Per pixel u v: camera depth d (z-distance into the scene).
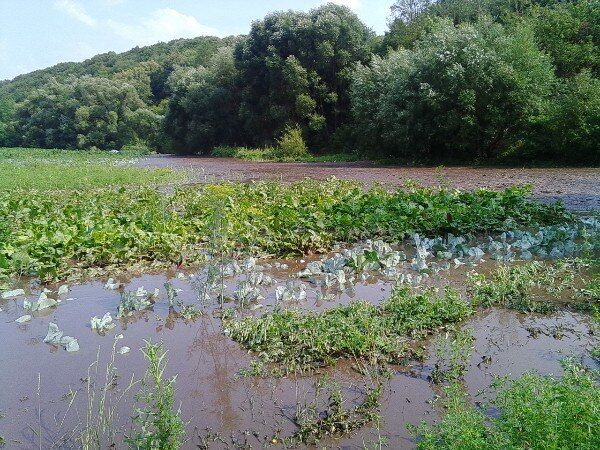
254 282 7.70
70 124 74.81
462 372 4.71
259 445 3.91
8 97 100.81
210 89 52.09
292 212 10.42
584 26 29.95
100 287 8.05
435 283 7.46
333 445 3.85
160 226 9.89
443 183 18.36
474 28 29.11
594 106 23.80
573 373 3.63
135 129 74.12
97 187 21.97
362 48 43.78
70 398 4.68
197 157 49.84
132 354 5.57
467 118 26.98
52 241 9.02
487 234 10.41
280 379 4.90
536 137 26.77
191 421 4.25
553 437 2.78
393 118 30.69
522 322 5.93
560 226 10.16
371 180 21.28
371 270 8.27
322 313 6.11
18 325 6.55
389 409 4.28
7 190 20.75
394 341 5.34
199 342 5.82
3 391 4.84
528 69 26.64
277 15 45.53
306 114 43.22
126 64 101.25
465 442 3.02
